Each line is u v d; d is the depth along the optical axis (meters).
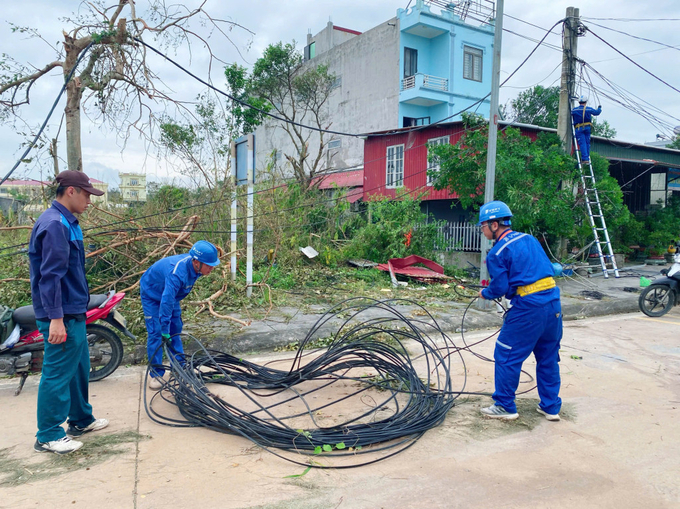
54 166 7.95
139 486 2.83
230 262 8.62
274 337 6.21
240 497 2.73
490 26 23.22
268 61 19.81
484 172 10.81
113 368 4.75
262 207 10.91
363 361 4.82
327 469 3.08
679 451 3.40
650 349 6.17
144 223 8.71
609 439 3.58
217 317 6.64
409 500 2.73
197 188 10.05
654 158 18.64
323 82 20.52
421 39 22.67
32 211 8.32
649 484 2.95
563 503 2.72
